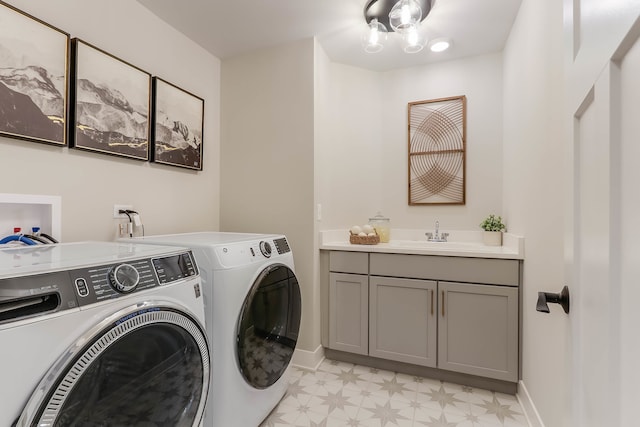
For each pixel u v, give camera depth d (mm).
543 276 1412
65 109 1430
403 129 2678
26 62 1291
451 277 1929
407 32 1938
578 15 691
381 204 2709
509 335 1796
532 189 1585
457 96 2506
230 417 1272
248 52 2369
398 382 1960
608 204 487
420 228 2631
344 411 1660
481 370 1852
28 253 956
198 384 1043
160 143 1926
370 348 2117
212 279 1266
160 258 982
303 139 2197
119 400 809
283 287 1645
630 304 423
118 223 1707
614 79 472
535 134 1534
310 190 2170
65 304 695
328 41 2246
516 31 1932
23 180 1322
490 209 2428
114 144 1648
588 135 620
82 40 1506
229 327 1271
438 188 2572
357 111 2639
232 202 2406
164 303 909
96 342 719
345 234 2568
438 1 1812
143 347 863
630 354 419
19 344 615
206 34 2141
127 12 1753
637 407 395
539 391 1462
